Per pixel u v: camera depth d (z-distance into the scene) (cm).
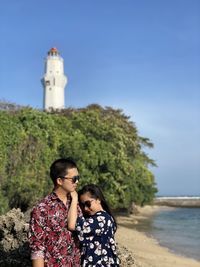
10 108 3641
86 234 518
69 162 517
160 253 2297
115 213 5288
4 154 2723
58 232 494
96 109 5059
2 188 2683
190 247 2694
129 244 2461
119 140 3838
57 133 3284
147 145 5638
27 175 2814
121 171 3769
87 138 3616
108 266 521
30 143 2934
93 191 552
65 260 495
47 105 8919
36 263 484
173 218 5581
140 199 4872
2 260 769
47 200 504
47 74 8981
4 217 849
